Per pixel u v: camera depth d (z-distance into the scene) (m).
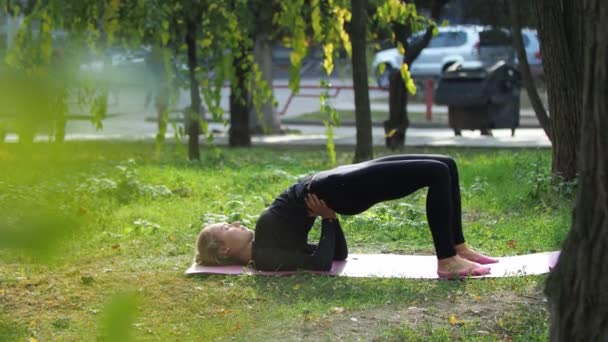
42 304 7.12
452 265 7.88
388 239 9.93
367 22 17.11
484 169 15.64
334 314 6.79
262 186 14.34
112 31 14.31
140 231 10.35
